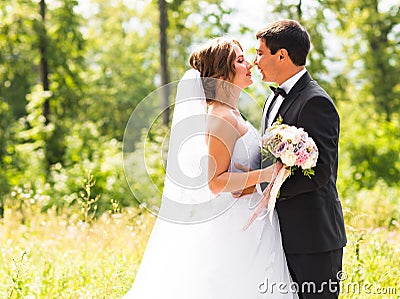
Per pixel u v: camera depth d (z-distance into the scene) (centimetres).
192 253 398
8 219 730
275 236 413
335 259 423
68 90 1603
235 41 399
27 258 537
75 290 523
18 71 1758
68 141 1355
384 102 1914
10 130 1642
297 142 380
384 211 820
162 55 1445
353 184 1285
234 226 396
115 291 498
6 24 1548
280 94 416
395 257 566
